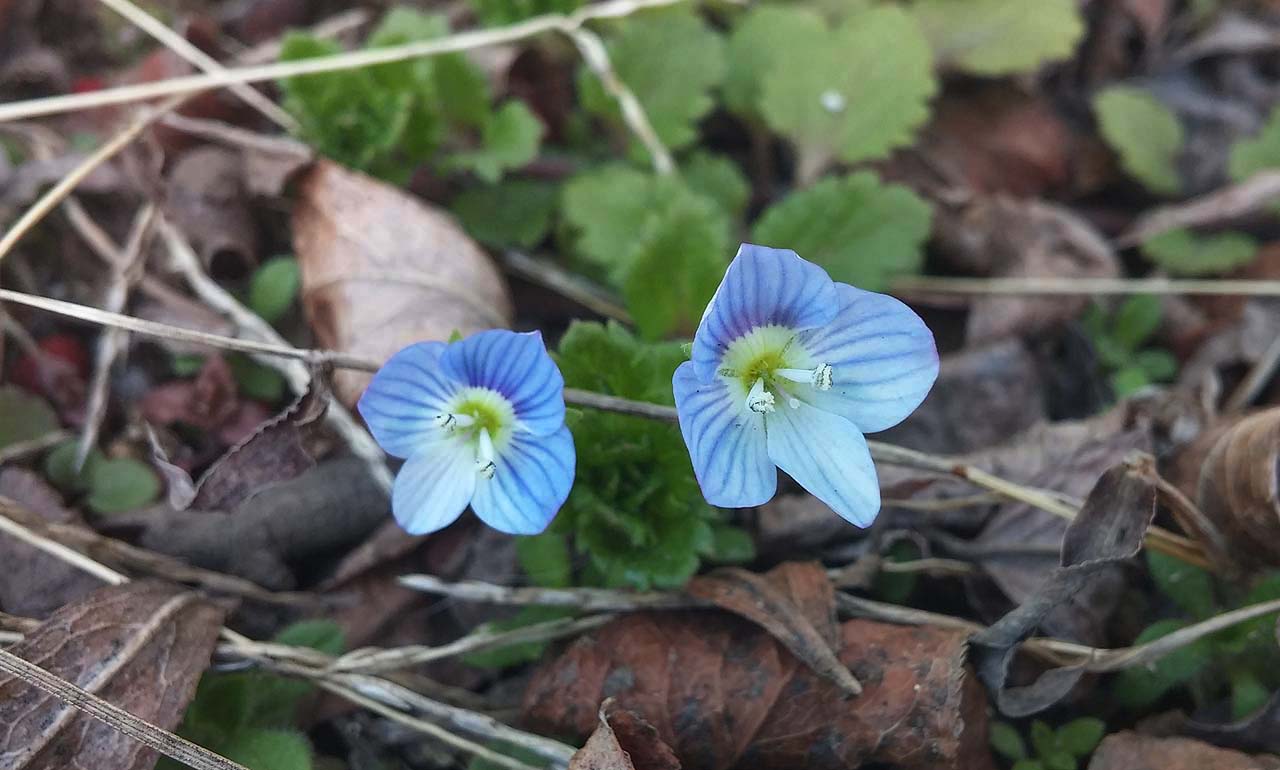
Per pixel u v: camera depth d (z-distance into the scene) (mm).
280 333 112
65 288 113
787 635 97
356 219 110
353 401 106
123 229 116
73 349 111
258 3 128
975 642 98
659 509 101
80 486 106
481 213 117
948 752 95
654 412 98
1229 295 121
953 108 130
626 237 114
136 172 115
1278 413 102
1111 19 134
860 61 122
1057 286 119
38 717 92
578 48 125
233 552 104
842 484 94
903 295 120
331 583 105
